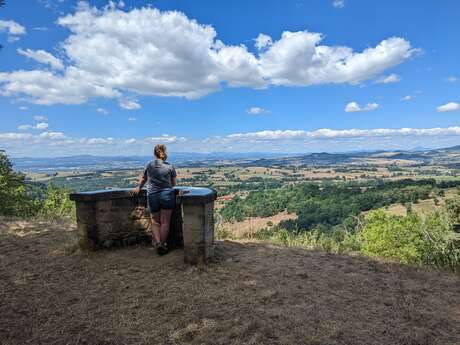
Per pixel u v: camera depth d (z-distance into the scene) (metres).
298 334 3.57
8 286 4.61
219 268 5.26
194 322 3.74
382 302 4.44
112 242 6.16
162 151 5.90
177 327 3.66
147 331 3.59
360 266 5.85
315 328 3.71
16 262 5.51
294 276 5.14
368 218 21.91
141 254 5.82
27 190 19.75
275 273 5.21
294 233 8.69
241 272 5.14
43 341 3.42
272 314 3.93
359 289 4.82
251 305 4.14
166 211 5.79
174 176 5.96
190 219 5.29
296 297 4.41
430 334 3.72
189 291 4.47
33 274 5.03
